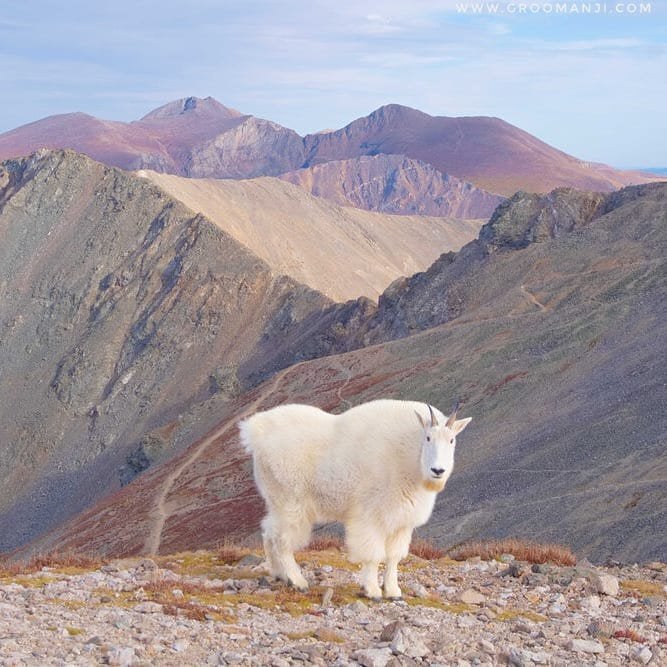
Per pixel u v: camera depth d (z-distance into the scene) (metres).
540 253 135.25
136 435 183.75
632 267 114.75
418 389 100.19
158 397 192.12
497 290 132.50
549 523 44.72
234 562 15.23
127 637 9.12
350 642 9.79
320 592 12.41
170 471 101.38
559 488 53.12
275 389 122.12
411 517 12.27
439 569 15.41
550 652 9.91
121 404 192.75
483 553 17.05
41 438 190.75
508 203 150.12
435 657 9.13
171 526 81.38
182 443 131.00
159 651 8.69
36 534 165.38
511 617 11.77
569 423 68.31
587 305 107.50
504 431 75.44
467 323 118.62
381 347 120.69
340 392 111.06
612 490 45.06
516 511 48.91
